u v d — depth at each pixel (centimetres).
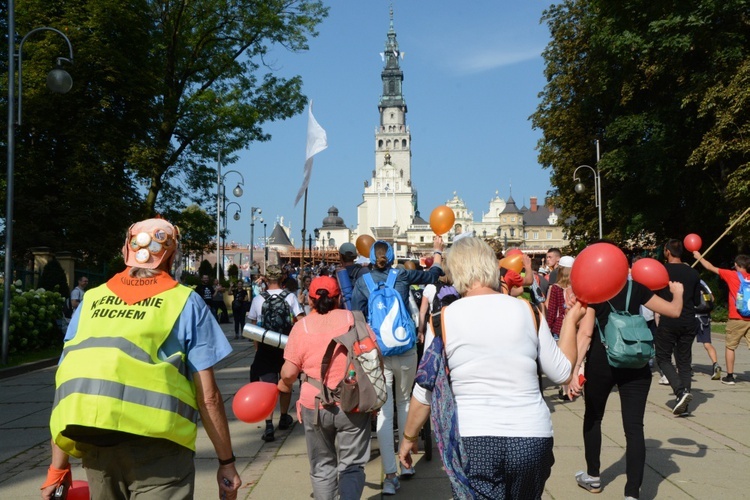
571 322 326
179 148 2598
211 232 2931
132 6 2570
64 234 2653
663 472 547
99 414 246
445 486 529
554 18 3316
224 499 281
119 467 261
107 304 270
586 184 3388
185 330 272
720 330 1919
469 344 290
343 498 398
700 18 2134
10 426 796
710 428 704
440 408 292
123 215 2702
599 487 502
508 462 279
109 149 2630
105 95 2628
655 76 2489
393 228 14912
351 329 426
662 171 2552
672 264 779
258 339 543
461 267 314
